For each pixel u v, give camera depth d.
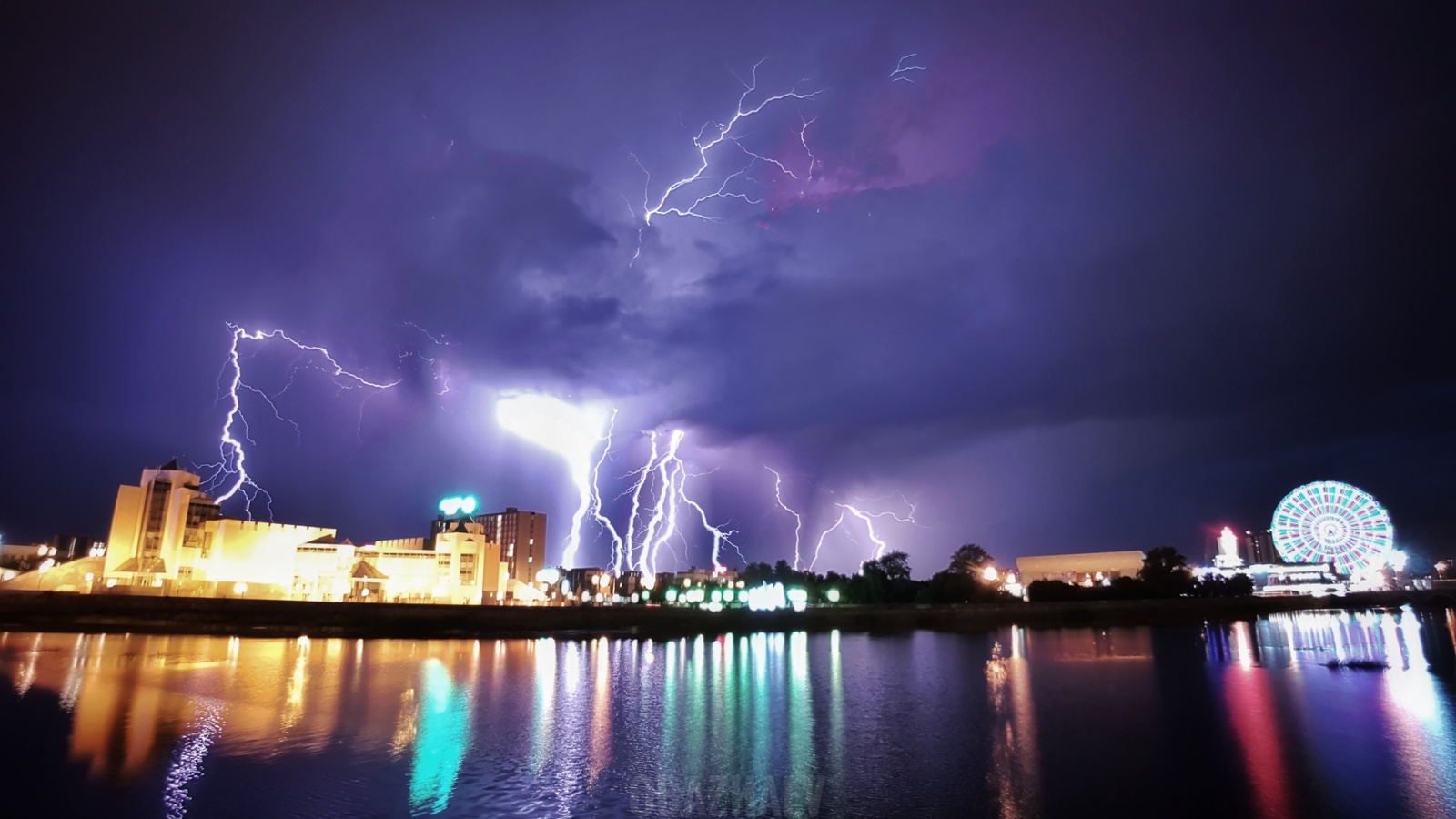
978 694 37.41
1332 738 26.50
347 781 20.39
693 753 24.44
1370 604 139.00
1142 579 129.75
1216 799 19.50
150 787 19.53
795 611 99.50
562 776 21.33
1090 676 44.38
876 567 137.00
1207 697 35.75
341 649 57.81
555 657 55.59
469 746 24.70
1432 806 18.86
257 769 21.39
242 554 91.88
